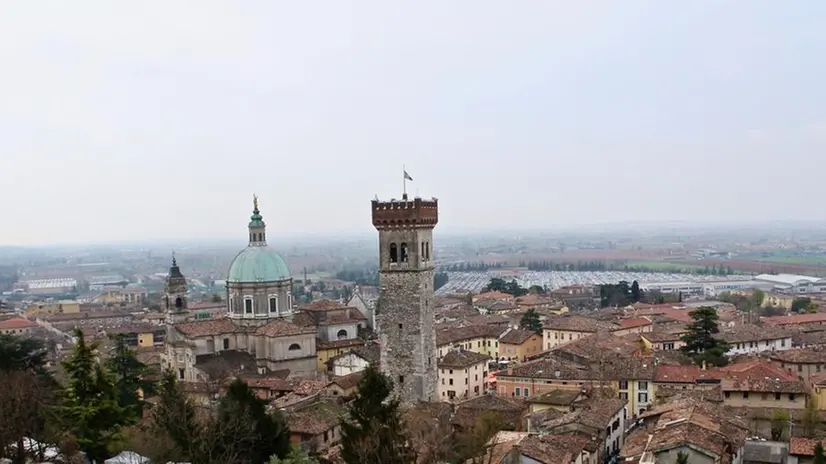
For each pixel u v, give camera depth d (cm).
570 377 15250
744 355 18288
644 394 14675
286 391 14525
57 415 8519
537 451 9425
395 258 13238
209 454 7806
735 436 9050
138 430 9638
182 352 17488
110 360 13950
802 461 8775
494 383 17538
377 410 7781
